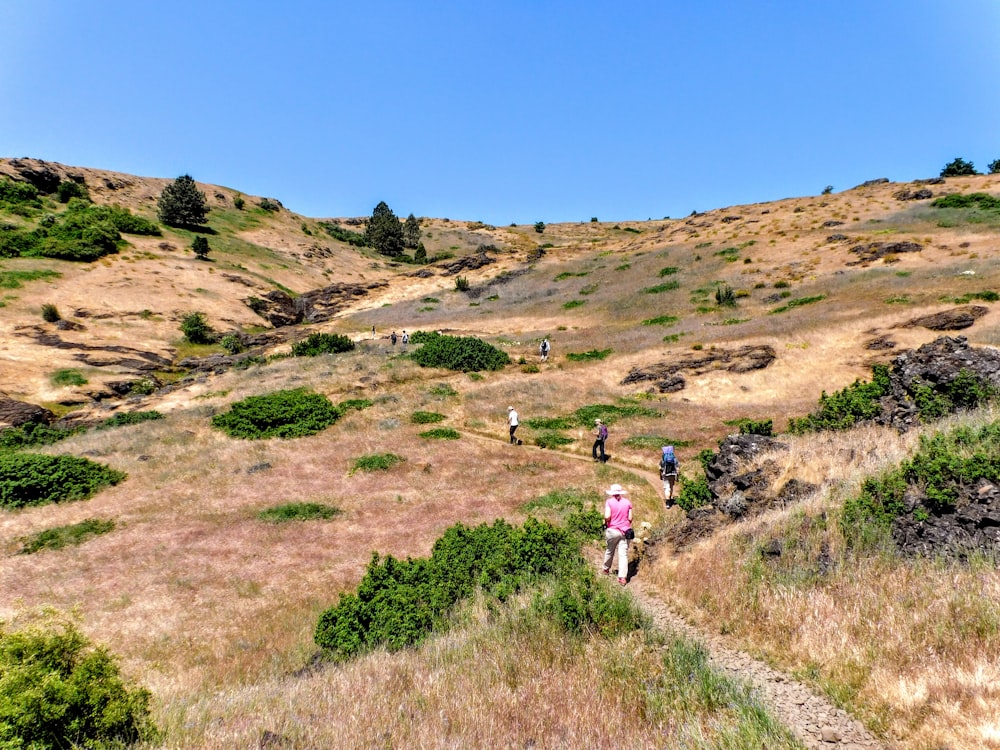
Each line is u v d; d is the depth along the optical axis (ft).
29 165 255.09
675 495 49.19
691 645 17.71
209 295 185.47
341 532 47.01
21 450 77.00
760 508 29.01
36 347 126.11
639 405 86.94
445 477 60.49
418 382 102.89
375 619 26.84
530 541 30.63
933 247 142.10
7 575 40.50
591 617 19.94
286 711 16.71
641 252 216.74
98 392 111.65
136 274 183.52
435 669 18.71
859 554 20.93
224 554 43.32
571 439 73.15
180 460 68.64
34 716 13.00
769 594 20.59
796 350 95.76
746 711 13.37
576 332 139.03
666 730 13.29
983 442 22.31
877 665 15.20
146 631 31.94
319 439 76.23
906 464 22.99
